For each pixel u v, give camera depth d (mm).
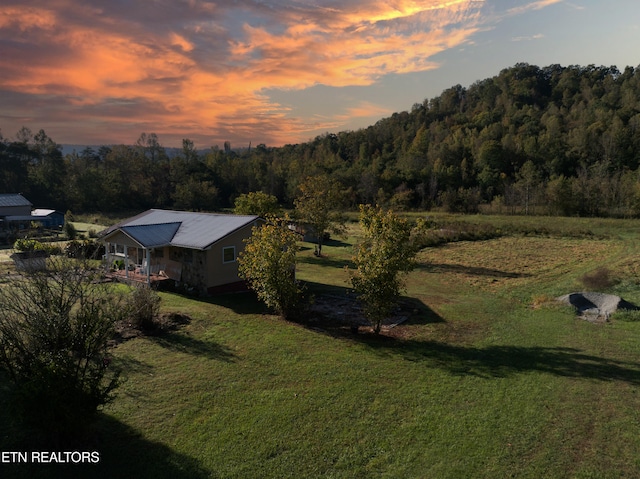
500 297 20109
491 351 12773
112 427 8164
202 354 11914
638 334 14203
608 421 8680
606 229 42188
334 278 24375
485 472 7086
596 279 22109
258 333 13891
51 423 6824
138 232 19969
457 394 9859
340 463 7270
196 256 19562
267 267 15156
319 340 13414
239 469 7070
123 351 11859
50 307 7988
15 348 7785
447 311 17438
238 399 9414
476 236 38844
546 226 43062
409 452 7613
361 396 9688
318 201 32000
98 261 22516
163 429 8164
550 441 7984
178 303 17406
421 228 14805
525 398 9680
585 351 12719
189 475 6891
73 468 6914
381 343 13367
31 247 24703
